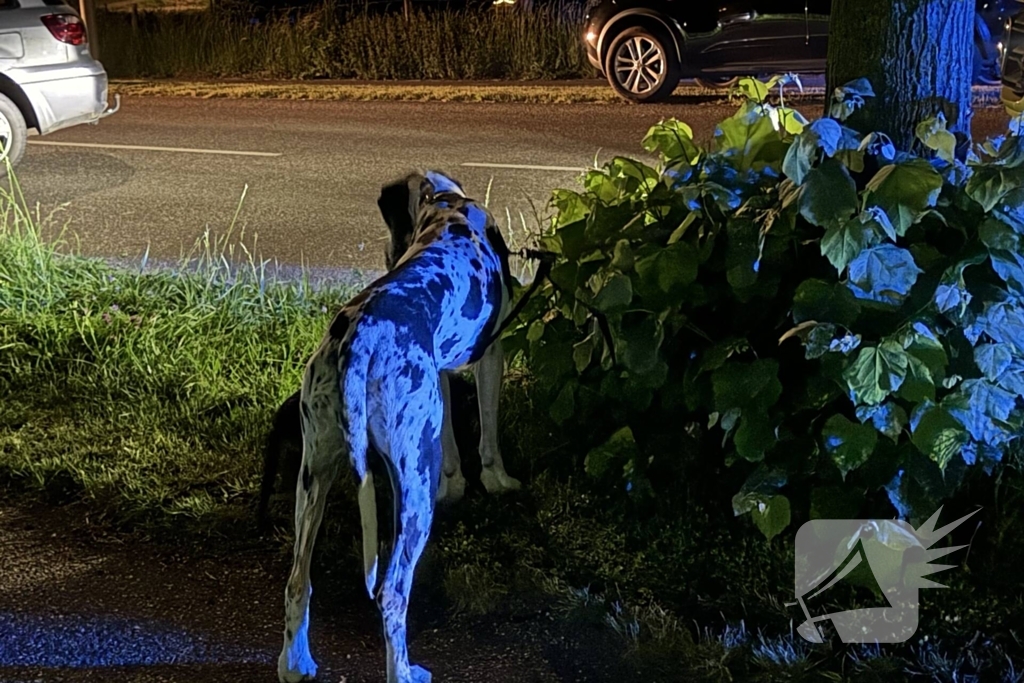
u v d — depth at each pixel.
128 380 5.26
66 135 11.40
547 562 3.88
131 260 7.15
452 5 16.47
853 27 3.97
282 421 3.75
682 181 3.98
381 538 4.04
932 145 3.63
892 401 3.48
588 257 4.06
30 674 3.37
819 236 3.69
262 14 17.25
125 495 4.29
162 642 3.52
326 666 3.41
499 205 8.24
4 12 9.28
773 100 11.73
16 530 4.18
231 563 3.95
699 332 3.80
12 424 4.95
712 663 3.31
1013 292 3.49
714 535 3.89
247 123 11.99
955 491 3.75
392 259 4.35
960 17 3.90
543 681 3.32
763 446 3.57
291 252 7.33
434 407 3.22
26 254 6.36
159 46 16.12
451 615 3.66
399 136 11.04
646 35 12.26
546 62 14.88
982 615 3.47
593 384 4.15
